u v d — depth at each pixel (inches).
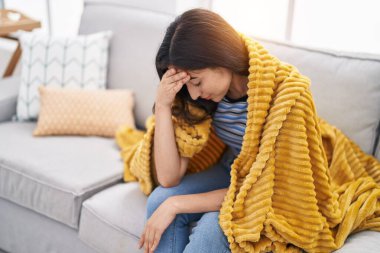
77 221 56.3
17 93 77.8
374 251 42.4
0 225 67.1
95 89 73.4
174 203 46.4
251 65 44.3
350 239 46.2
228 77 44.8
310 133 43.6
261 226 42.8
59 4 105.9
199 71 43.0
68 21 106.1
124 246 50.8
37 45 75.6
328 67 56.3
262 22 80.0
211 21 42.8
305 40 76.3
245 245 42.9
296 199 43.8
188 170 57.1
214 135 57.2
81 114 69.7
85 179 58.0
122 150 64.6
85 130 70.1
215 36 42.4
